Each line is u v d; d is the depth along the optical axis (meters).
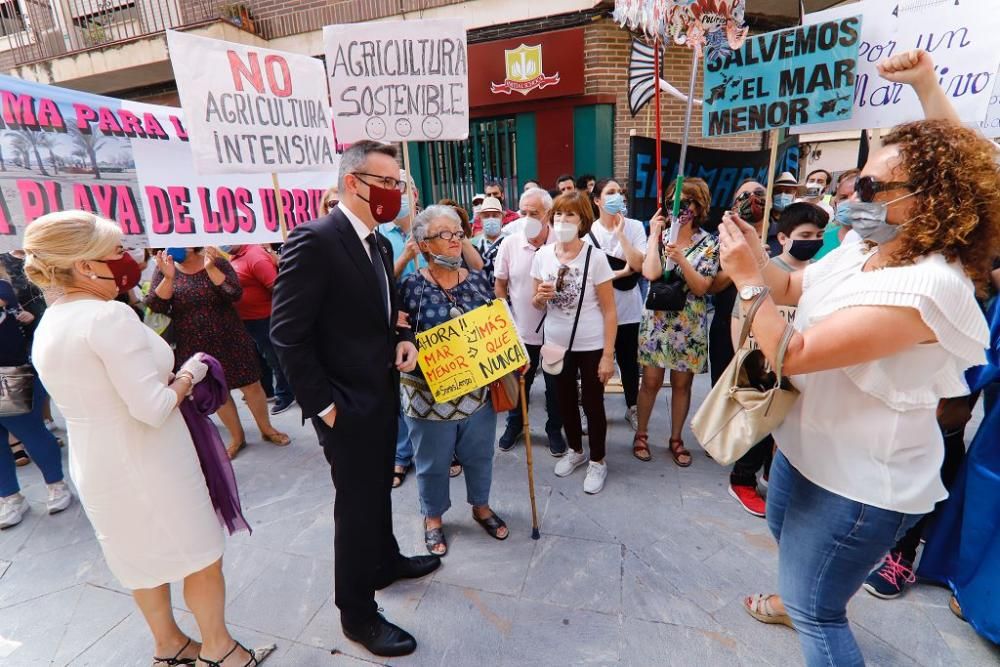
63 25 7.79
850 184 3.43
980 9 2.01
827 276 1.32
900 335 1.03
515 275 3.02
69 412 1.41
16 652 1.92
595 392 2.66
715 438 1.42
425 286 2.15
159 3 7.07
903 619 1.88
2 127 2.57
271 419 4.00
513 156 6.67
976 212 1.00
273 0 6.67
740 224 1.55
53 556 2.47
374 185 1.60
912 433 1.16
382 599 2.06
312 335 1.58
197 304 3.15
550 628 1.90
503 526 2.43
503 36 6.07
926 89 1.39
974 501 1.77
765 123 2.44
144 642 1.95
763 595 1.92
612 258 3.26
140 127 3.03
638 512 2.56
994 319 1.70
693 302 2.79
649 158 3.71
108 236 1.39
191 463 1.58
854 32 2.15
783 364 1.14
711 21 2.19
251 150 2.70
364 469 1.67
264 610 2.05
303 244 1.50
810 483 1.32
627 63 5.91
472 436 2.26
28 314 2.76
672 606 1.98
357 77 2.63
